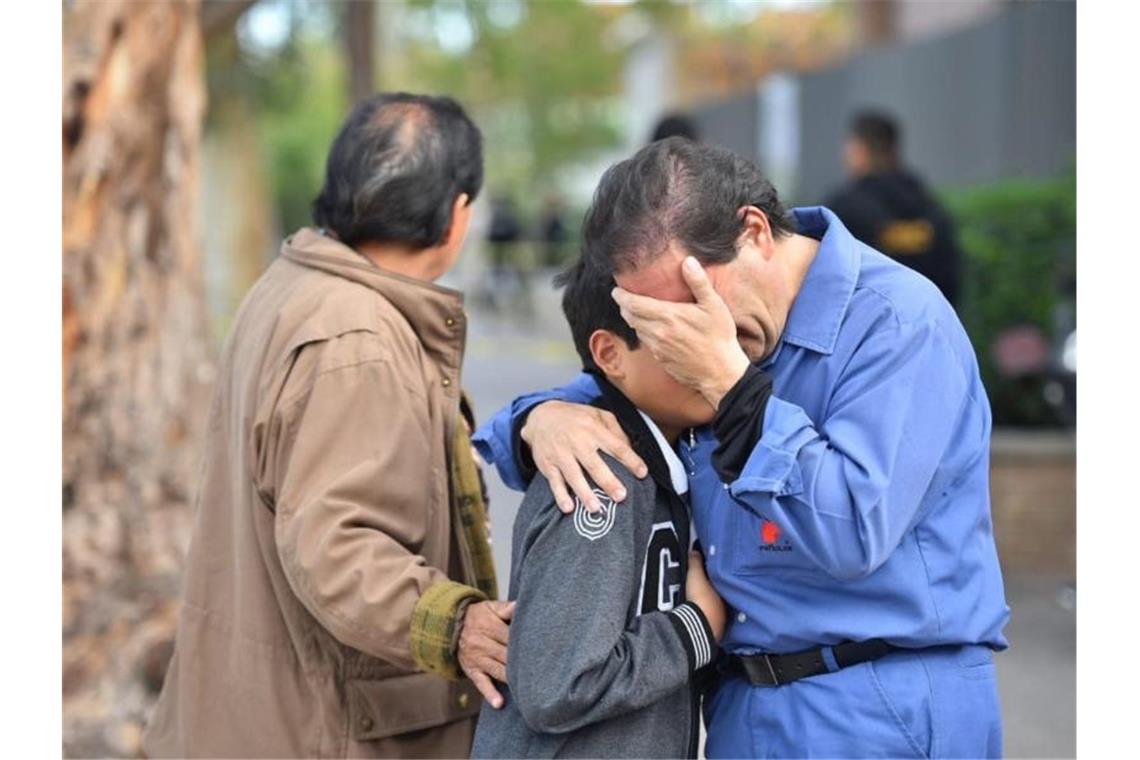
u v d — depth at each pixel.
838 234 4.57
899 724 4.46
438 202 5.42
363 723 5.24
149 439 9.38
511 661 4.36
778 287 4.45
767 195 4.49
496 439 4.94
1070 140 21.23
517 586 4.56
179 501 9.44
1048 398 15.07
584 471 4.46
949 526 4.50
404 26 46.84
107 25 9.29
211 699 5.46
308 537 4.91
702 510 4.66
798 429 4.18
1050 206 15.27
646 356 4.46
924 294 4.49
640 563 4.47
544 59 63.81
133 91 9.42
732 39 51.22
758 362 4.54
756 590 4.54
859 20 35.09
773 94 34.97
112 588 9.08
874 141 14.15
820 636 4.50
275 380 5.14
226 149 38.03
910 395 4.31
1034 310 15.23
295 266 5.48
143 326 9.47
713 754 4.86
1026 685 10.96
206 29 12.88
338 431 5.02
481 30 45.44
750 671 4.64
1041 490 14.35
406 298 5.28
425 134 5.42
